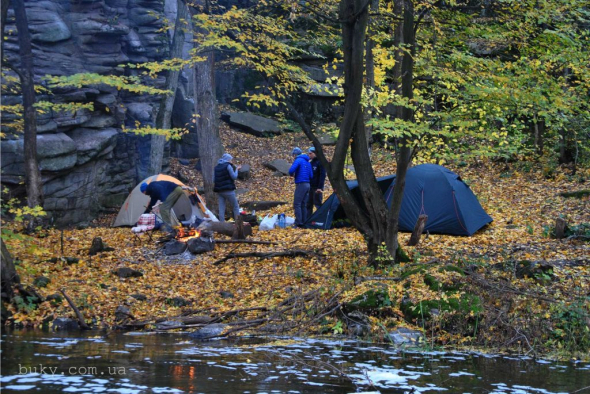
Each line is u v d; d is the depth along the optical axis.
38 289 10.44
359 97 11.08
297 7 12.64
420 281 10.13
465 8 12.43
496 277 10.22
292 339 8.62
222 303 10.37
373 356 7.62
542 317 8.84
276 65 12.97
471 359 7.67
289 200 21.14
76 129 21.47
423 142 11.25
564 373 7.04
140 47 23.95
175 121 26.98
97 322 9.38
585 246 12.93
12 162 18.66
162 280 11.66
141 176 24.22
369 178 11.70
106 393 5.50
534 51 12.65
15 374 6.07
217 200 19.33
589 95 16.39
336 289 10.23
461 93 11.24
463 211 14.52
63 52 21.44
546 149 21.14
